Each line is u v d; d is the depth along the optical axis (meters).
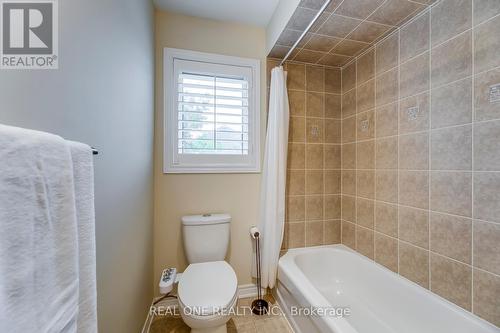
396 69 1.48
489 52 0.98
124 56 1.01
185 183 1.75
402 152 1.43
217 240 1.65
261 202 1.82
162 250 1.70
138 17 1.22
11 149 0.33
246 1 1.60
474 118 1.04
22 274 0.33
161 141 1.69
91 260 0.51
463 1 1.08
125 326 1.02
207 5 1.64
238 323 1.55
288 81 1.92
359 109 1.83
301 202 1.96
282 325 1.54
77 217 0.48
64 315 0.40
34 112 0.48
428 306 1.20
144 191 1.37
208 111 1.80
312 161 1.98
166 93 1.69
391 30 1.49
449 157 1.15
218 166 1.81
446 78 1.17
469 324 1.02
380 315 1.48
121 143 0.97
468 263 1.06
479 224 1.02
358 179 1.84
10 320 0.31
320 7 1.30
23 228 0.34
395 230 1.48
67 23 0.58
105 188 0.81
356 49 1.75
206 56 1.77
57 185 0.41
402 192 1.43
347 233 1.97
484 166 1.00
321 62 1.96
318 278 1.86
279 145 1.70
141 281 1.31
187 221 1.61
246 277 1.89
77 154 0.49
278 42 1.67
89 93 0.69
